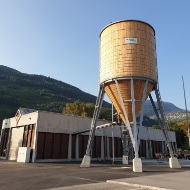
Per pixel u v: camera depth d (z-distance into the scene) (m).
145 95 21.45
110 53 22.70
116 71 21.78
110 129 42.84
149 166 25.30
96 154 38.88
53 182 12.30
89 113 70.06
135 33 22.44
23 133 36.03
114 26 23.22
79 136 37.31
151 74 22.06
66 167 22.78
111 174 16.23
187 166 25.75
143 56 22.00
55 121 34.47
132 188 10.48
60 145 34.44
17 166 23.86
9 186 11.04
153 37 24.11
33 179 13.55
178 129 82.12
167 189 9.99
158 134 57.06
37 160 31.12
